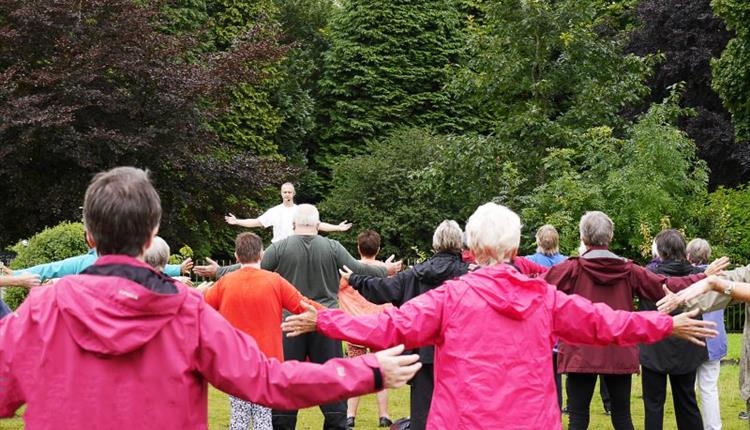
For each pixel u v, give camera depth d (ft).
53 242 32.32
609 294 17.07
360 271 21.34
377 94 101.81
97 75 56.29
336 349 20.39
